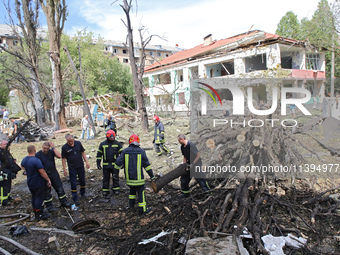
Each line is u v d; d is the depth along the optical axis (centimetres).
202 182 501
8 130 1426
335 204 443
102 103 2302
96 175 751
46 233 428
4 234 428
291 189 502
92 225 461
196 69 2486
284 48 1819
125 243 370
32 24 1762
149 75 3012
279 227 384
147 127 1400
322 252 330
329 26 1769
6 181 552
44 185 479
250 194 464
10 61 2270
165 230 397
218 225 375
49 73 2650
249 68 1961
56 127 1695
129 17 1334
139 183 474
